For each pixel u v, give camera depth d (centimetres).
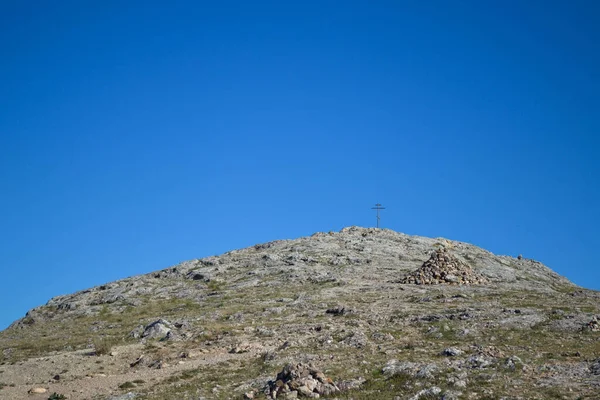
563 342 4325
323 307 6575
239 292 8369
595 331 4622
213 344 5175
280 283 8744
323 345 4700
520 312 5347
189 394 3734
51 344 6147
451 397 3155
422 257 10538
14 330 8206
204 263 10681
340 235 12244
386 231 12769
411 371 3694
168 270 10538
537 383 3297
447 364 3838
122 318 7519
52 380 4500
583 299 6278
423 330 5031
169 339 5538
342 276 8862
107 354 5194
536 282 9331
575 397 3025
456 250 11431
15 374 4747
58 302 9556
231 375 4125
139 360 4806
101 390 4069
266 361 4369
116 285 9938
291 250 10919
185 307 7756
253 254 11081
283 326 5603
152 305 8250
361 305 6412
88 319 7944
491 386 3306
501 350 4153
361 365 4000
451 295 6650
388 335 4822
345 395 3434
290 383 3572
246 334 5444
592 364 3569
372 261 10000
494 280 9025
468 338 4628
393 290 7475
